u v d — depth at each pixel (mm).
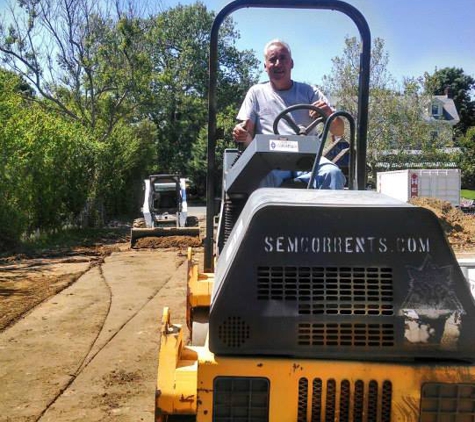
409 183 24156
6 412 4602
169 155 48750
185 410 2475
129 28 25469
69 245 17062
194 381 2480
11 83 15859
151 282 10328
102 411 4617
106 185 23672
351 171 3684
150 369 5570
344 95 27422
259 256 2314
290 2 3609
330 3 3590
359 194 2748
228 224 4000
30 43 25172
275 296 2309
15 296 8984
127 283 10234
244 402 2299
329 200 2496
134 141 29062
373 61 27547
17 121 15305
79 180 20703
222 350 2316
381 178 26016
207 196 3963
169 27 50781
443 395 2271
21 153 16078
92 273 11453
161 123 48844
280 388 2279
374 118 27953
